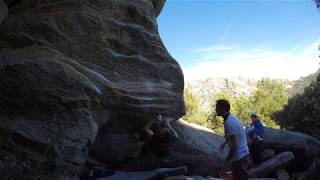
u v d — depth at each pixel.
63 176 3.50
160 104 4.47
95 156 4.50
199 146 5.84
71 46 4.21
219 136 6.65
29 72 3.69
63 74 3.77
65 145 3.59
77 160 3.59
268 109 23.22
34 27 4.21
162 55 4.74
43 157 3.53
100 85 4.05
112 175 4.55
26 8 4.47
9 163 3.45
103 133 4.36
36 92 3.66
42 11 4.39
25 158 3.50
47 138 3.58
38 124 3.63
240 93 52.66
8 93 3.66
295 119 9.35
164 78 4.64
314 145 7.17
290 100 9.84
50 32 4.20
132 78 4.39
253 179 5.66
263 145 6.90
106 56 4.33
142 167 4.90
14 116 3.64
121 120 4.30
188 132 6.06
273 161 6.36
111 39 4.45
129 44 4.56
